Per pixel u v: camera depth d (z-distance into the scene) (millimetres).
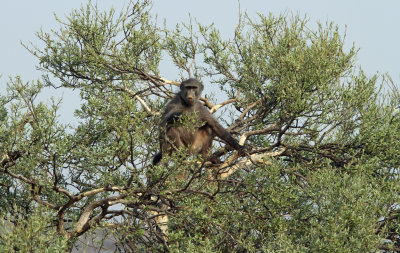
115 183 20500
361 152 23422
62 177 24031
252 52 25734
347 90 22953
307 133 23062
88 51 27938
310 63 22656
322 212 19328
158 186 20078
